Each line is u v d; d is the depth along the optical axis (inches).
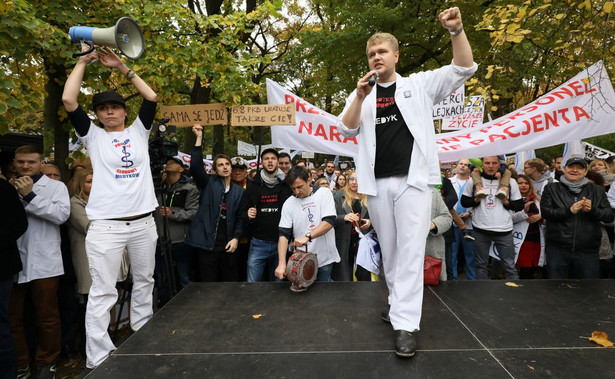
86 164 150.6
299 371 76.2
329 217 136.9
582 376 72.6
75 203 139.9
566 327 93.7
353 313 104.5
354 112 84.4
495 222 181.2
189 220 163.3
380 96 86.8
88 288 141.4
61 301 146.4
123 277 141.7
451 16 74.9
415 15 406.6
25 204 122.7
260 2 368.2
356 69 445.7
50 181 132.7
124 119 114.3
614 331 91.6
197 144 160.4
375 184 86.8
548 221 163.3
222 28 183.8
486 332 91.4
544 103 170.9
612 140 777.6
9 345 110.3
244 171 192.1
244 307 110.3
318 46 435.5
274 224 156.7
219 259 161.3
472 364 77.2
